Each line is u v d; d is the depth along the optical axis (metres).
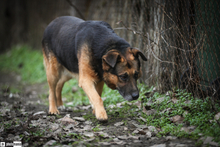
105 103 5.03
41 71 9.26
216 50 4.40
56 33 4.66
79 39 4.04
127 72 3.53
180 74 4.65
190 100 4.06
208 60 4.47
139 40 5.48
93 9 8.03
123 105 4.66
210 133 3.12
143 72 5.50
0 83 8.88
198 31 4.35
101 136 3.41
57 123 3.98
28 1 12.20
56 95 5.12
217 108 3.77
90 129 3.68
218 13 4.29
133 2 5.67
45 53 4.91
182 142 3.12
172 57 4.58
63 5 9.58
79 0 8.60
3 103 5.37
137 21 5.59
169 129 3.45
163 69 4.69
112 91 5.51
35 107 5.44
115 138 3.36
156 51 4.79
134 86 3.55
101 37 3.90
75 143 3.20
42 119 4.09
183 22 4.54
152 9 5.11
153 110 4.09
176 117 3.73
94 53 3.82
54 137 3.37
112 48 3.74
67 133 3.52
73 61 4.30
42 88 7.76
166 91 4.68
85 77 3.91
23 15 12.77
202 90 4.21
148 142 3.23
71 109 4.94
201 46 4.14
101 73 3.84
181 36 4.32
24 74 9.52
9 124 3.83
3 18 13.98
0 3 14.02
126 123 3.81
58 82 5.06
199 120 3.49
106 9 7.20
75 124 3.90
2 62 11.79
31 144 3.23
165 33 4.57
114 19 6.61
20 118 4.29
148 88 5.16
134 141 3.25
